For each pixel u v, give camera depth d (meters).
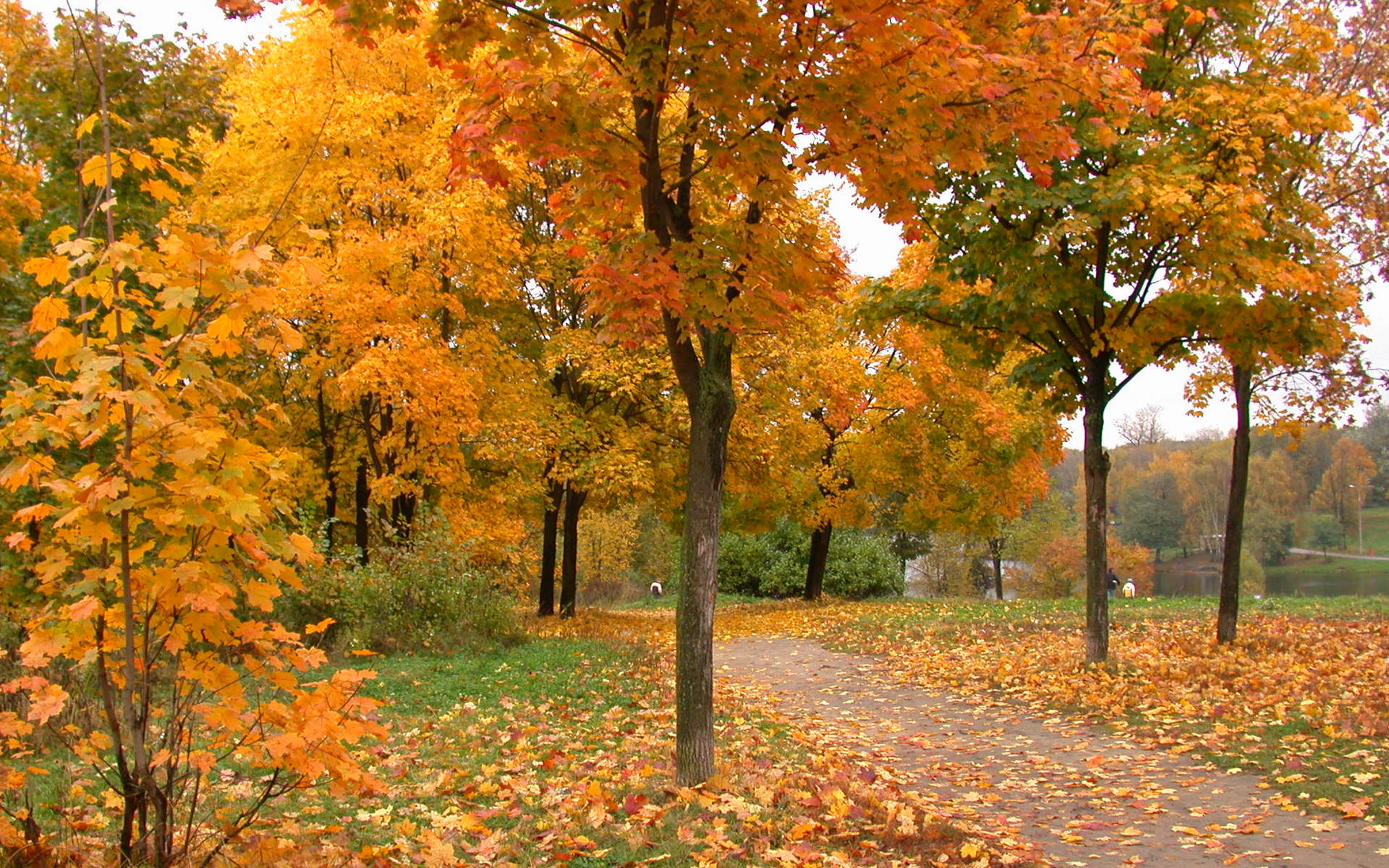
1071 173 8.99
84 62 9.19
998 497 22.98
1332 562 57.47
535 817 4.79
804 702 10.27
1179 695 8.70
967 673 11.37
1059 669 10.52
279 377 15.64
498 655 11.04
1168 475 62.41
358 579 10.91
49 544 3.23
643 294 4.84
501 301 16.47
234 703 3.20
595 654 11.55
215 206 12.82
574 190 5.68
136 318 3.19
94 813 4.06
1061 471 75.94
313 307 12.36
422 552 12.05
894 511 37.72
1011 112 5.64
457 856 4.09
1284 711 7.74
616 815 4.88
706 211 6.33
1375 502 68.00
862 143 5.37
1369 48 11.45
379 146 13.23
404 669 9.54
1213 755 6.68
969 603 22.50
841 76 5.06
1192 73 9.46
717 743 7.09
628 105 6.30
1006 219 9.26
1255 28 10.11
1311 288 8.61
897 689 10.90
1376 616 14.38
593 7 5.02
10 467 2.91
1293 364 10.76
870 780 5.92
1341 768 6.01
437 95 14.04
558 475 16.22
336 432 17.77
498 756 6.22
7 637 5.47
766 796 5.17
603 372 15.94
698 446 5.68
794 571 32.88
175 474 3.06
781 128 5.57
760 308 5.16
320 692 3.30
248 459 3.19
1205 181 8.88
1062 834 5.11
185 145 12.11
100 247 3.21
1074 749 7.35
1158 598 20.56
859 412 22.05
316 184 12.69
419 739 6.64
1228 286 8.70
